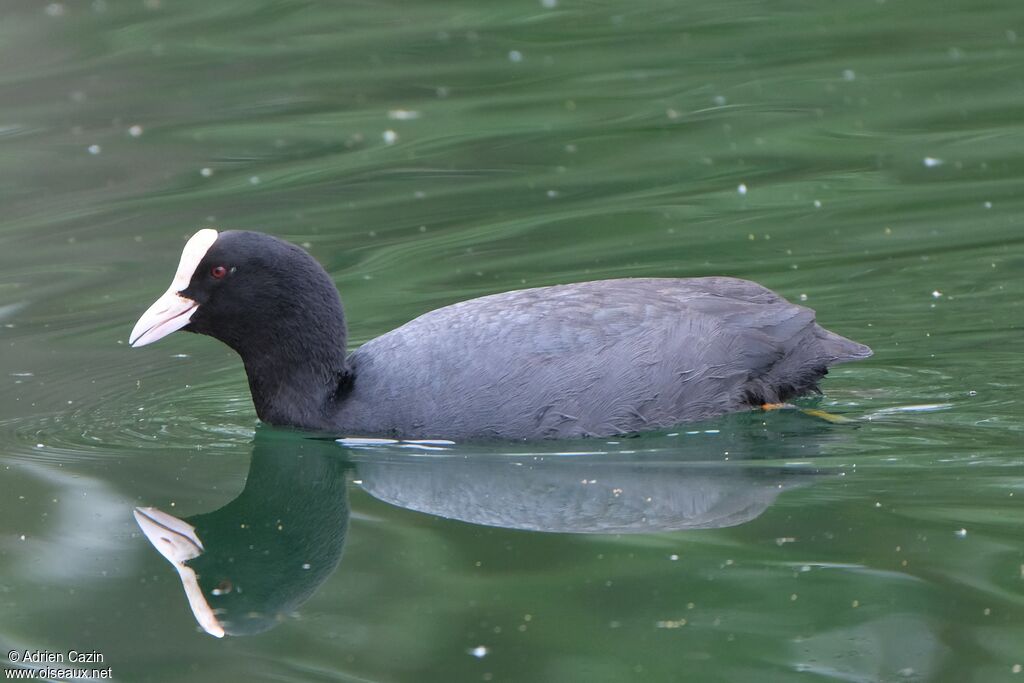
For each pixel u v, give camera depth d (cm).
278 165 2055
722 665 868
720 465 1206
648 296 1305
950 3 2622
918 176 1897
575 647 898
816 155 1989
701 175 1948
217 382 1489
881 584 963
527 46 2520
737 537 1053
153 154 2097
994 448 1203
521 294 1327
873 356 1410
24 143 2148
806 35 2500
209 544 1117
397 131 2167
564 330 1260
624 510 1123
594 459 1229
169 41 2548
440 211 1880
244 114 2245
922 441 1227
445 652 902
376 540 1090
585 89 2300
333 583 1013
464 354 1265
